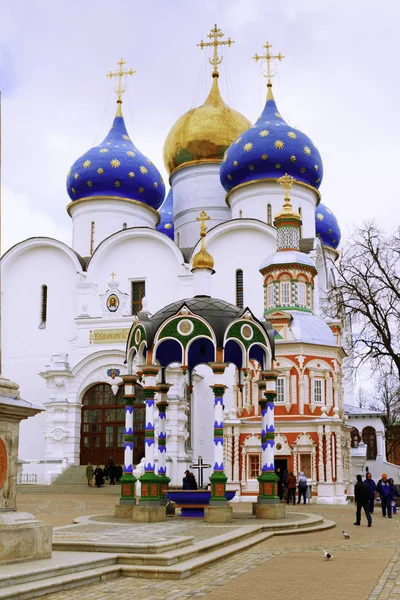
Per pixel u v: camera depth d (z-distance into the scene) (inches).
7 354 1942.7
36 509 1082.7
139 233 1916.8
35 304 1958.7
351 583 464.1
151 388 893.2
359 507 902.4
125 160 2096.5
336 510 1173.1
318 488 1349.7
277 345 1435.8
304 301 1556.3
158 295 1893.5
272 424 928.3
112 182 2082.9
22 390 1909.4
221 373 880.9
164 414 1015.6
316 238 1898.4
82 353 1834.4
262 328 938.1
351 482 1601.9
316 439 1378.0
